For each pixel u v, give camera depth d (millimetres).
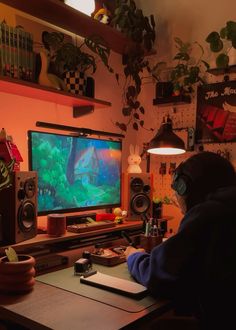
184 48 2373
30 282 1209
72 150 1816
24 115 1833
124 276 1393
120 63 2498
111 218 1986
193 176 1235
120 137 2332
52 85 1752
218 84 2293
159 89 2445
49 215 1629
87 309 1068
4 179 1337
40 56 1728
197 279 1094
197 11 2414
